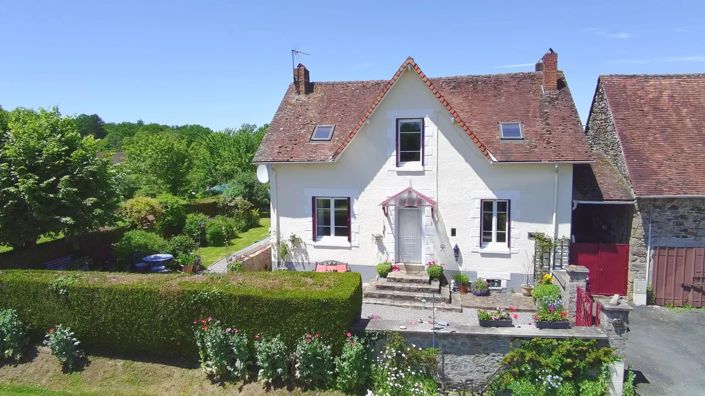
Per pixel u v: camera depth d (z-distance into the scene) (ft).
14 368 38.73
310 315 34.19
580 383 32.09
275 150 57.11
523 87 58.13
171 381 36.06
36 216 46.21
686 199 49.57
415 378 33.81
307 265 57.77
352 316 35.27
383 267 53.57
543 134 51.88
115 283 38.24
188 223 85.35
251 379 35.17
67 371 37.99
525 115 54.65
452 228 53.11
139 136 159.84
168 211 83.76
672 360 38.50
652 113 56.80
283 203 57.77
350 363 33.12
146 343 37.81
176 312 36.27
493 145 51.70
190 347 37.09
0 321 39.14
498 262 52.49
